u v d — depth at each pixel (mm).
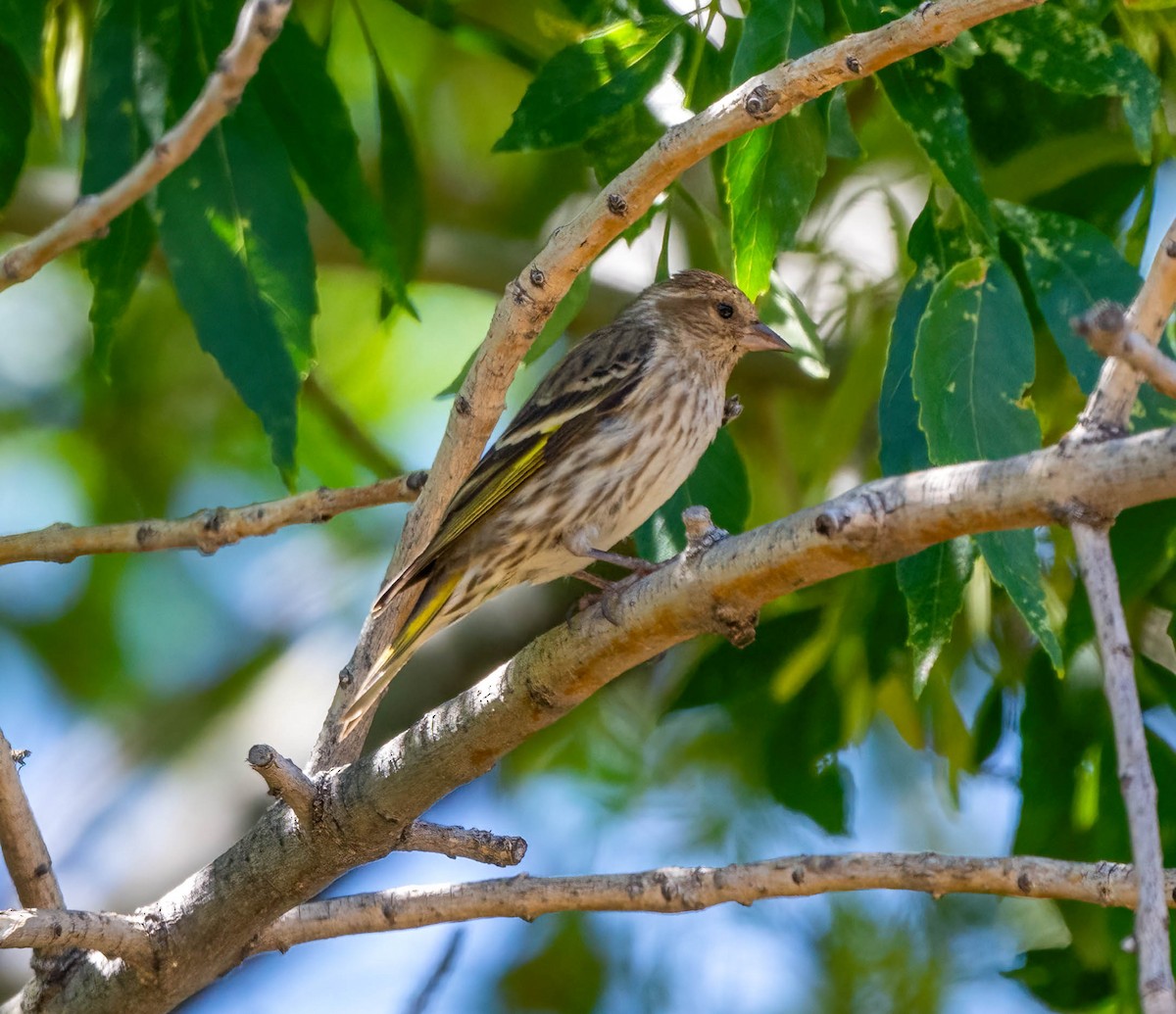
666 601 7207
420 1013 9516
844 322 13617
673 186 11086
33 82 11164
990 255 8789
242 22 6414
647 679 14125
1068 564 11180
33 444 15852
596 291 15086
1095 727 10836
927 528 6254
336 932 8367
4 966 11500
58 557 9039
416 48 15609
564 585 13078
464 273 15102
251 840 8133
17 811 8180
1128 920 10234
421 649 12766
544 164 15328
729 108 7289
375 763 7906
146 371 15828
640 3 10836
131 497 15781
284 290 9266
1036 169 11031
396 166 11531
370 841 7906
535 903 8141
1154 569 10141
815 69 7180
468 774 7848
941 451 8453
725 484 11070
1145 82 9219
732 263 11125
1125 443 5707
